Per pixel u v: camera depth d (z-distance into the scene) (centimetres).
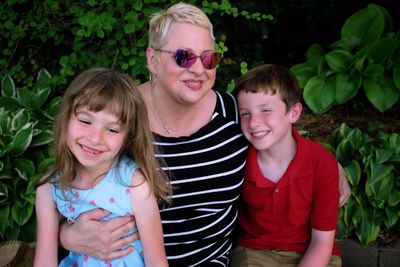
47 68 417
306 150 222
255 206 232
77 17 365
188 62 200
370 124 379
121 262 203
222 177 217
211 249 231
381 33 428
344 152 319
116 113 186
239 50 459
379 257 297
